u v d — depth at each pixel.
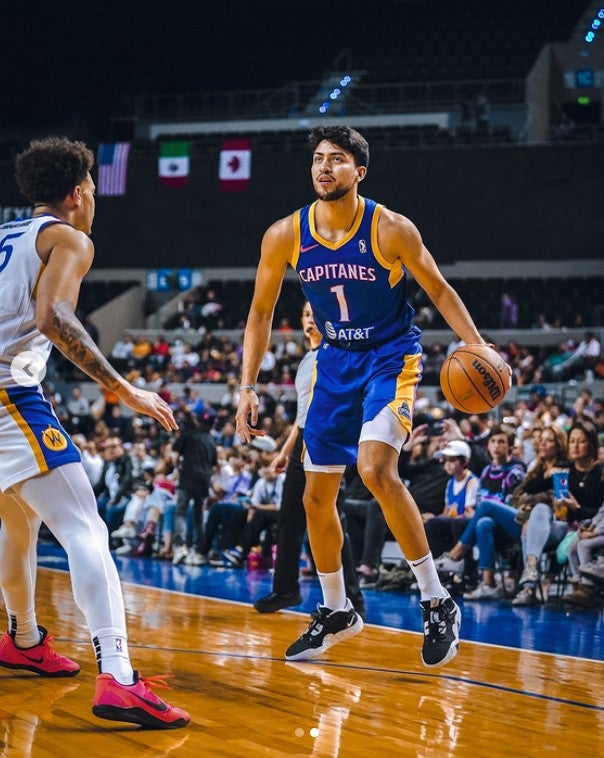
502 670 4.62
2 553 3.87
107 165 22.08
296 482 6.54
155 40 28.39
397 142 22.42
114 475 12.84
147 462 12.88
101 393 20.45
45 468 3.25
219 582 8.91
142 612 6.51
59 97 28.88
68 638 5.11
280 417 14.26
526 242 21.08
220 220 21.86
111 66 28.44
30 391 3.34
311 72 29.83
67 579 8.45
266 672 4.34
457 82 25.97
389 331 4.33
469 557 8.20
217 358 20.98
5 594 3.96
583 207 20.83
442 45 28.84
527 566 7.56
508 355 19.77
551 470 7.87
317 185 4.11
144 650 4.89
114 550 12.30
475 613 7.04
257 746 3.04
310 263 4.26
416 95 26.19
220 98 27.42
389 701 3.79
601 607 7.43
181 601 7.27
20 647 4.04
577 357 19.23
